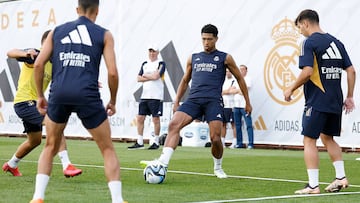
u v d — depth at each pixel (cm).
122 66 2969
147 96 2492
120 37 2975
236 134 2595
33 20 3309
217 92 1452
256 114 2572
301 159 2036
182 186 1339
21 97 1422
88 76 950
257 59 2569
